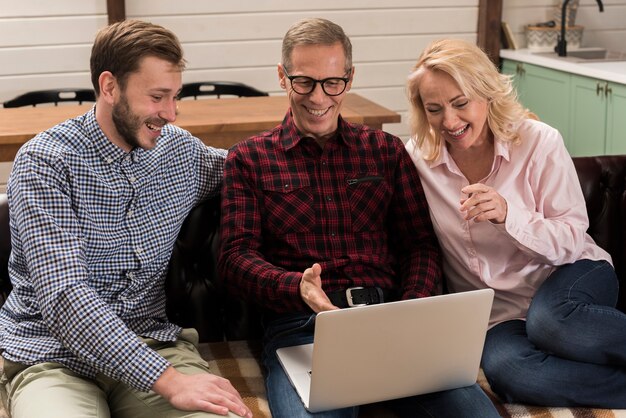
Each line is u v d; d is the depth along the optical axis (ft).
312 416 6.46
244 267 7.23
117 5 16.44
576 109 15.98
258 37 17.53
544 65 16.85
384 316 6.17
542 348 7.30
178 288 7.97
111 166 6.81
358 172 7.68
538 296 7.54
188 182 7.38
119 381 6.72
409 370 6.52
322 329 6.05
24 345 6.68
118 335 6.22
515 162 7.79
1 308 7.47
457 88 7.36
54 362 6.60
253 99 13.48
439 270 7.79
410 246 7.93
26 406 6.19
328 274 7.50
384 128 18.69
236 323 8.18
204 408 6.03
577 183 7.88
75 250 6.44
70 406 6.13
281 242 7.55
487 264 7.88
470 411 6.68
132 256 6.98
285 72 7.40
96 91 6.71
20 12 16.28
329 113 7.40
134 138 6.65
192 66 17.39
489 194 7.21
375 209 7.73
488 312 6.49
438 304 6.28
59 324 6.27
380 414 7.11
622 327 7.10
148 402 6.45
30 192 6.46
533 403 7.24
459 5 18.33
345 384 6.38
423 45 18.39
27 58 16.53
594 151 15.57
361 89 18.39
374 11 17.98
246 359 7.77
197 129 11.43
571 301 7.30
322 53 7.22
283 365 6.89
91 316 6.23
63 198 6.54
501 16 18.38
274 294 7.02
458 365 6.68
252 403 7.02
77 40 16.69
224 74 17.58
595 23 19.10
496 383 7.38
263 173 7.52
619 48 19.31
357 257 7.53
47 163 6.55
